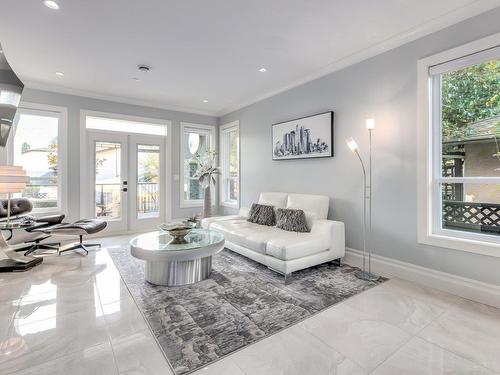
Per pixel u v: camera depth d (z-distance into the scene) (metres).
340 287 2.65
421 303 2.31
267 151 4.75
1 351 1.66
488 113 2.39
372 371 1.51
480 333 1.87
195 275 2.76
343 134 3.47
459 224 2.58
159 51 3.15
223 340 1.79
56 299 2.37
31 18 2.48
